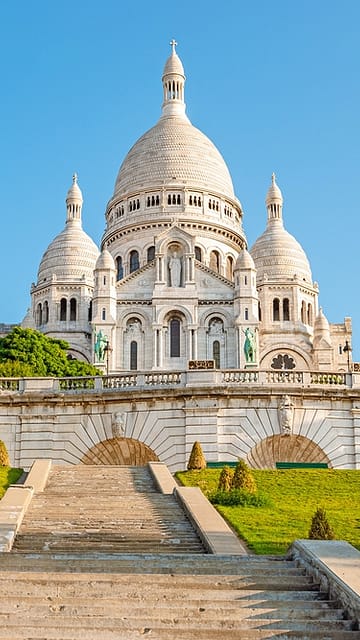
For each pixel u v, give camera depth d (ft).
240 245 511.40
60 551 93.97
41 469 142.00
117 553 89.40
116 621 67.05
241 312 432.66
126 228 497.46
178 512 114.52
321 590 73.87
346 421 170.09
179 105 566.77
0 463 160.97
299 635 64.54
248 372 172.76
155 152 524.11
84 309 476.13
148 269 447.01
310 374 172.76
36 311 484.74
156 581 75.72
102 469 147.33
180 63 577.43
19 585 74.13
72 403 175.01
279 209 533.96
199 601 71.15
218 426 168.35
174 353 434.30
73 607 69.46
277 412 168.76
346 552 79.20
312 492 135.03
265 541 100.68
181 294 437.58
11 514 107.34
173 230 449.89
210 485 139.74
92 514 112.78
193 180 512.63
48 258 493.77
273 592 73.15
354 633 64.54
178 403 170.71
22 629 64.95
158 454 169.48
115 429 171.83
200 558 83.46
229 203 522.47
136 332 436.76
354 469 160.04
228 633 64.85
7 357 326.85
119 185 527.81
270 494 133.18
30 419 175.11
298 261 501.15
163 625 67.05
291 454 170.81
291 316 480.23
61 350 346.13
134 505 118.52
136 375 176.04
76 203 521.24
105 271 435.12
